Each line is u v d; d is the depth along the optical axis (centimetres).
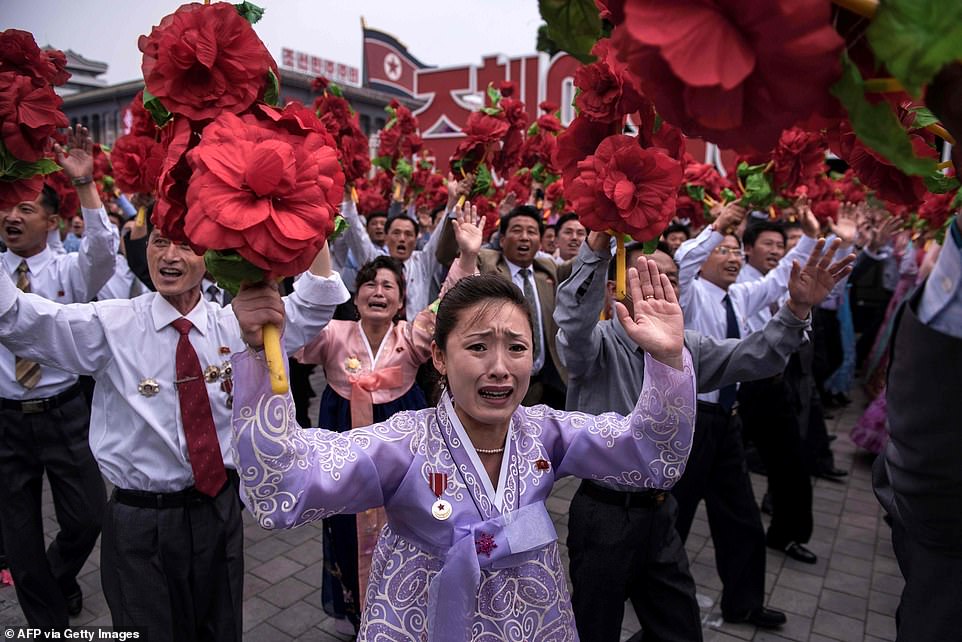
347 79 2180
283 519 122
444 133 1447
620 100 138
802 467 377
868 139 73
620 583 230
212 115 118
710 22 69
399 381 294
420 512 137
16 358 290
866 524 444
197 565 223
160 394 219
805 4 66
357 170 423
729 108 72
